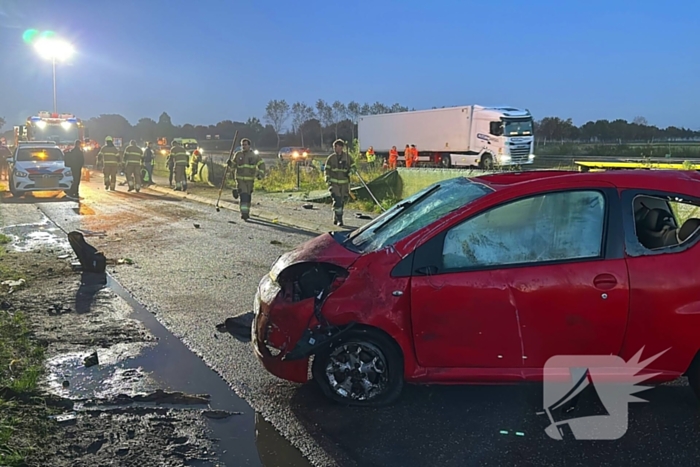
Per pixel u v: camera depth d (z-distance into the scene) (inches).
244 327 232.7
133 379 185.6
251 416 161.5
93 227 498.6
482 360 159.3
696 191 159.2
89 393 174.9
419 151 1502.2
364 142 1733.5
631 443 146.7
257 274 325.1
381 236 175.6
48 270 330.0
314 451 143.3
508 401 169.3
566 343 156.7
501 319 156.7
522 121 1269.7
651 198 165.5
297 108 3405.5
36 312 251.1
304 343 161.9
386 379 163.2
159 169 1419.8
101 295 279.9
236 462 138.4
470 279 157.1
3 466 130.1
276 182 908.6
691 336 154.7
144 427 154.3
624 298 154.2
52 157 797.2
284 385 181.5
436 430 153.4
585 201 159.8
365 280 160.6
